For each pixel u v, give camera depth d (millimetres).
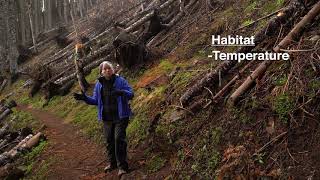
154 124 7297
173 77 8648
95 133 9023
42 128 10750
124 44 10828
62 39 23906
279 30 6723
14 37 21453
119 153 6496
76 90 13375
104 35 17672
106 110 6574
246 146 5133
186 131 6426
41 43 29219
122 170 6500
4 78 22391
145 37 12938
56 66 18750
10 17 21328
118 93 6473
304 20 6078
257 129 5234
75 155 8258
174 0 14266
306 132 4684
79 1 34125
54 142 9289
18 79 21188
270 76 5801
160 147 6578
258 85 5773
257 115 5398
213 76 6844
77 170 7480
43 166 8023
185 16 12867
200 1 12805
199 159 5613
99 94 6621
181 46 10484
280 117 5039
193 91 6938
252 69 6406
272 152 4789
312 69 5223
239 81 6328
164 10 14758
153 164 6363
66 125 10750
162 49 11180
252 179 4617
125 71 11188
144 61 10883
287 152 4637
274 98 5305
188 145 6098
